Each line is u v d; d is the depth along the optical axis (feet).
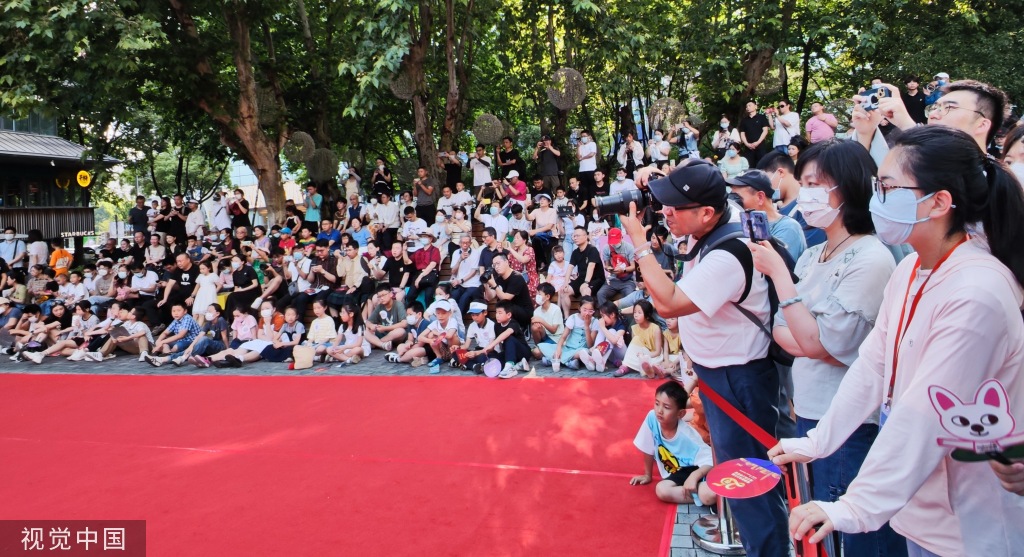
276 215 50.37
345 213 49.96
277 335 32.40
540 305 30.12
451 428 20.11
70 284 43.37
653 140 43.14
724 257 8.99
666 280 9.04
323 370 29.53
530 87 52.47
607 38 42.63
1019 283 5.68
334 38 57.36
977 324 5.36
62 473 17.97
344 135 64.95
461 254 37.32
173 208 53.88
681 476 14.51
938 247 5.90
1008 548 5.59
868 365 6.71
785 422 10.82
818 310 8.14
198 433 20.86
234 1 42.65
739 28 50.96
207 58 45.44
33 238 52.42
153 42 39.63
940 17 51.03
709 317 9.25
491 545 13.09
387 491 15.78
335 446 18.99
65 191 77.25
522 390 24.12
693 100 60.03
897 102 9.88
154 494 16.28
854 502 5.66
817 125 17.49
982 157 5.78
